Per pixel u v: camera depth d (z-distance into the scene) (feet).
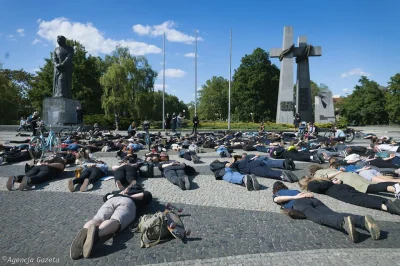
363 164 34.78
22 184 27.48
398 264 14.28
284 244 16.65
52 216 21.18
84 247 15.12
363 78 252.42
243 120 227.40
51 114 94.84
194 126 95.55
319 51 131.23
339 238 17.31
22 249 16.28
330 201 24.20
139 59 192.65
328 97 147.13
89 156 39.24
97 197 25.70
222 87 289.33
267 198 25.49
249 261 14.67
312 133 77.66
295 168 39.01
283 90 132.87
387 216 20.95
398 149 45.16
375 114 240.32
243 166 33.60
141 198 20.48
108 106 162.09
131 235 17.85
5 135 87.15
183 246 16.47
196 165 40.88
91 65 189.06
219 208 22.94
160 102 284.20
